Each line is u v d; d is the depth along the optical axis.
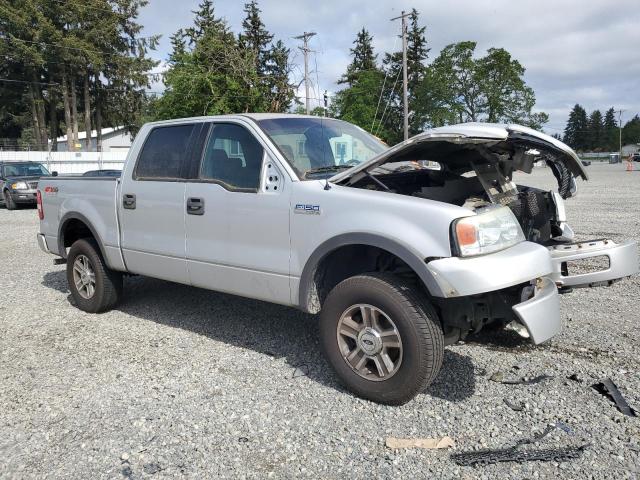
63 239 6.11
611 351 4.31
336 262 3.98
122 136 66.94
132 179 5.18
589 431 3.14
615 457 2.88
